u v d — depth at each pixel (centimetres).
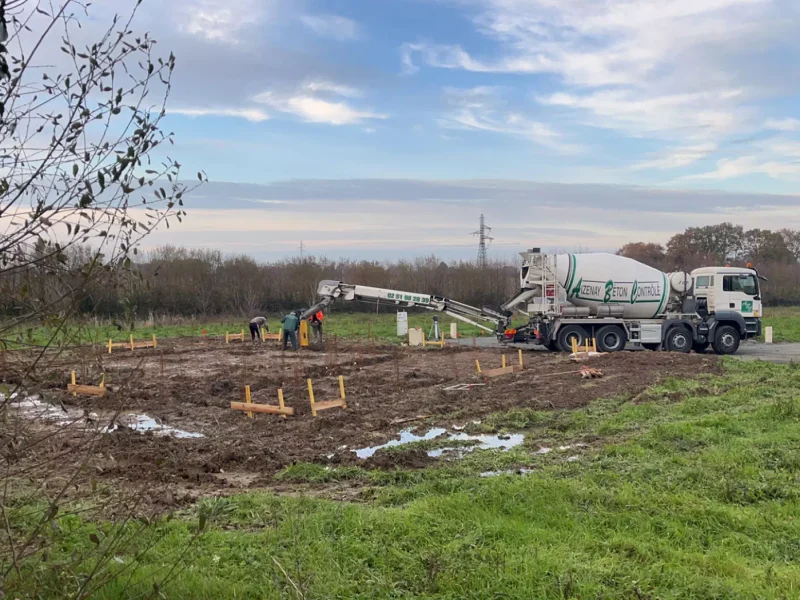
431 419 1267
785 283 5562
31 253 344
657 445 1017
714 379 1709
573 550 624
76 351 383
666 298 2467
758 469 880
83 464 435
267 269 4669
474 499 745
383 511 716
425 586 539
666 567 582
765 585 554
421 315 4400
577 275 2455
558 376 1767
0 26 288
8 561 416
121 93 357
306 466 910
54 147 345
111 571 511
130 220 366
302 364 2083
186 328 3572
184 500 750
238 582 534
